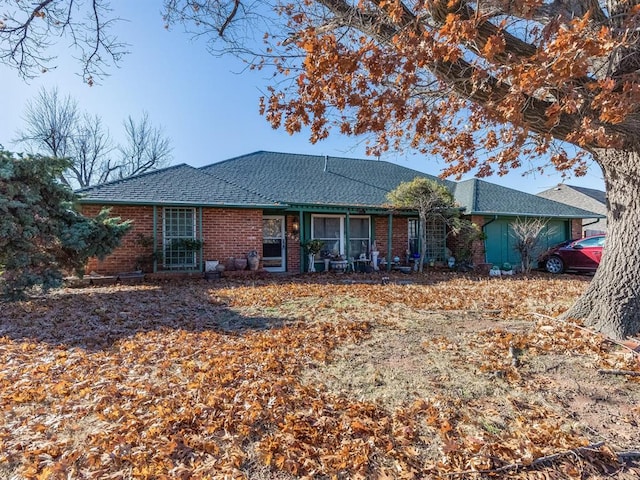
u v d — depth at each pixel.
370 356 4.20
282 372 3.74
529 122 3.61
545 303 7.07
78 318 5.99
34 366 3.92
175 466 2.34
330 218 13.90
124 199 10.20
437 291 8.77
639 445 2.56
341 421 2.84
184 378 3.62
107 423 2.82
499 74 3.41
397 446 2.57
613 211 4.83
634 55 3.36
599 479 2.27
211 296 7.95
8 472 2.30
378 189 15.45
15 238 6.87
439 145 5.93
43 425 2.78
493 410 3.02
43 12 5.32
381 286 9.62
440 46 2.83
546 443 2.59
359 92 3.49
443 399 3.18
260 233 12.10
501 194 16.75
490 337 4.71
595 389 3.34
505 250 15.46
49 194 7.71
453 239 14.81
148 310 6.59
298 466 2.36
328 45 3.20
